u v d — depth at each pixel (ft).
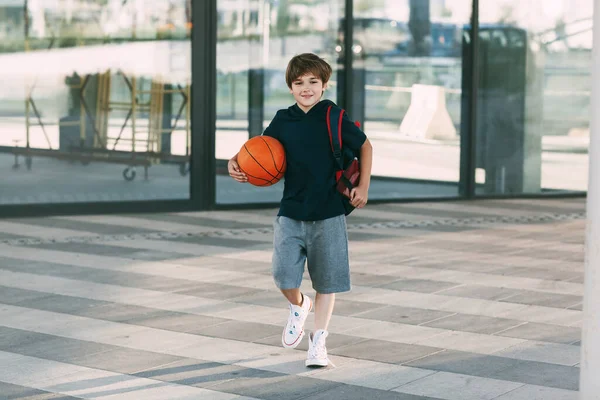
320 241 21.93
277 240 22.15
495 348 23.70
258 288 30.45
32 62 44.86
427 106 51.49
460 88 51.90
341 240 22.03
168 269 33.37
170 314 26.99
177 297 29.12
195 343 24.00
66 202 45.83
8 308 27.58
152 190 47.14
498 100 52.60
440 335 24.90
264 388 20.49
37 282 31.14
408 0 50.65
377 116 50.67
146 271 33.01
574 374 21.59
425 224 44.04
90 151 46.06
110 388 20.49
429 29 51.08
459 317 26.84
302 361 22.49
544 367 22.12
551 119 53.26
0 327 25.45
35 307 27.73
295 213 21.89
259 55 48.11
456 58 51.70
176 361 22.45
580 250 37.91
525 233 41.88
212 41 47.19
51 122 45.42
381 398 19.84
